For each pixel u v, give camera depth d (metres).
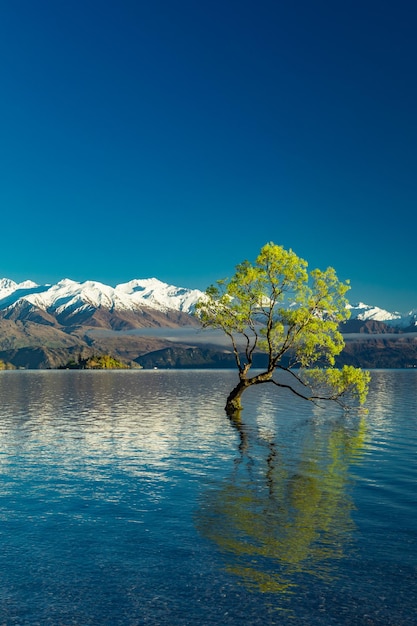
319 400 87.56
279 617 13.49
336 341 57.69
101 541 18.91
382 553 17.64
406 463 32.75
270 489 26.22
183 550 17.97
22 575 16.05
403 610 13.83
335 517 21.59
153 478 28.78
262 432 47.53
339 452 36.88
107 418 60.31
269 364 61.97
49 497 24.83
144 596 14.66
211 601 14.34
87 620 13.38
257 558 17.25
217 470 30.84
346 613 13.68
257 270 58.22
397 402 84.56
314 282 57.50
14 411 70.12
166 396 105.06
